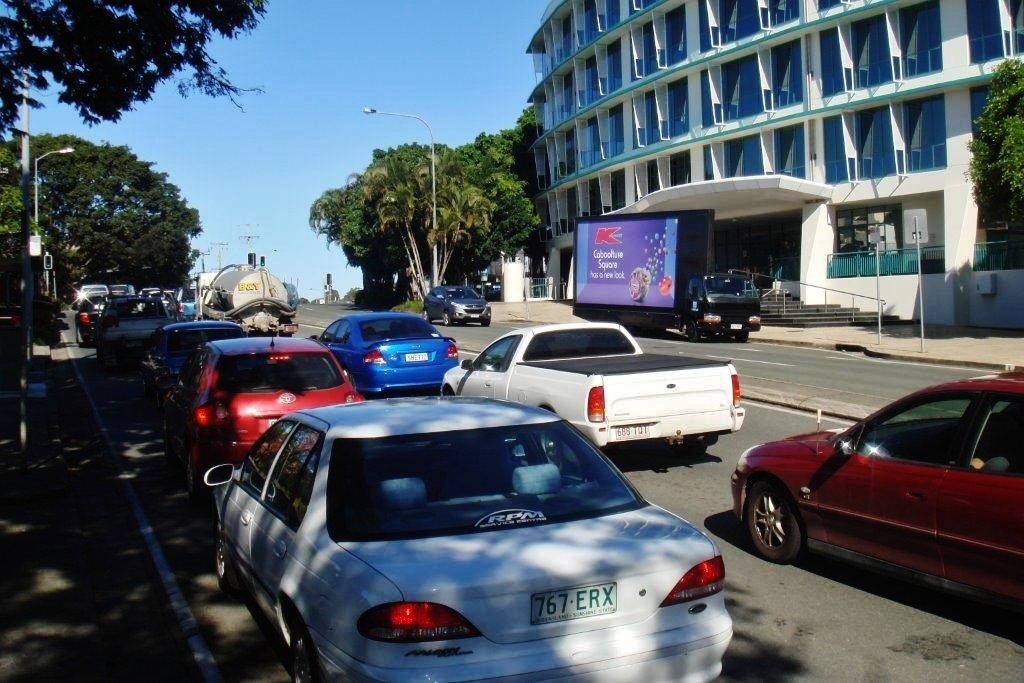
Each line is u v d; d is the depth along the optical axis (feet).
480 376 39.55
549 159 193.47
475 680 12.19
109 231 238.68
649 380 32.17
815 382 58.90
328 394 31.14
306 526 14.67
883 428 20.85
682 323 99.81
